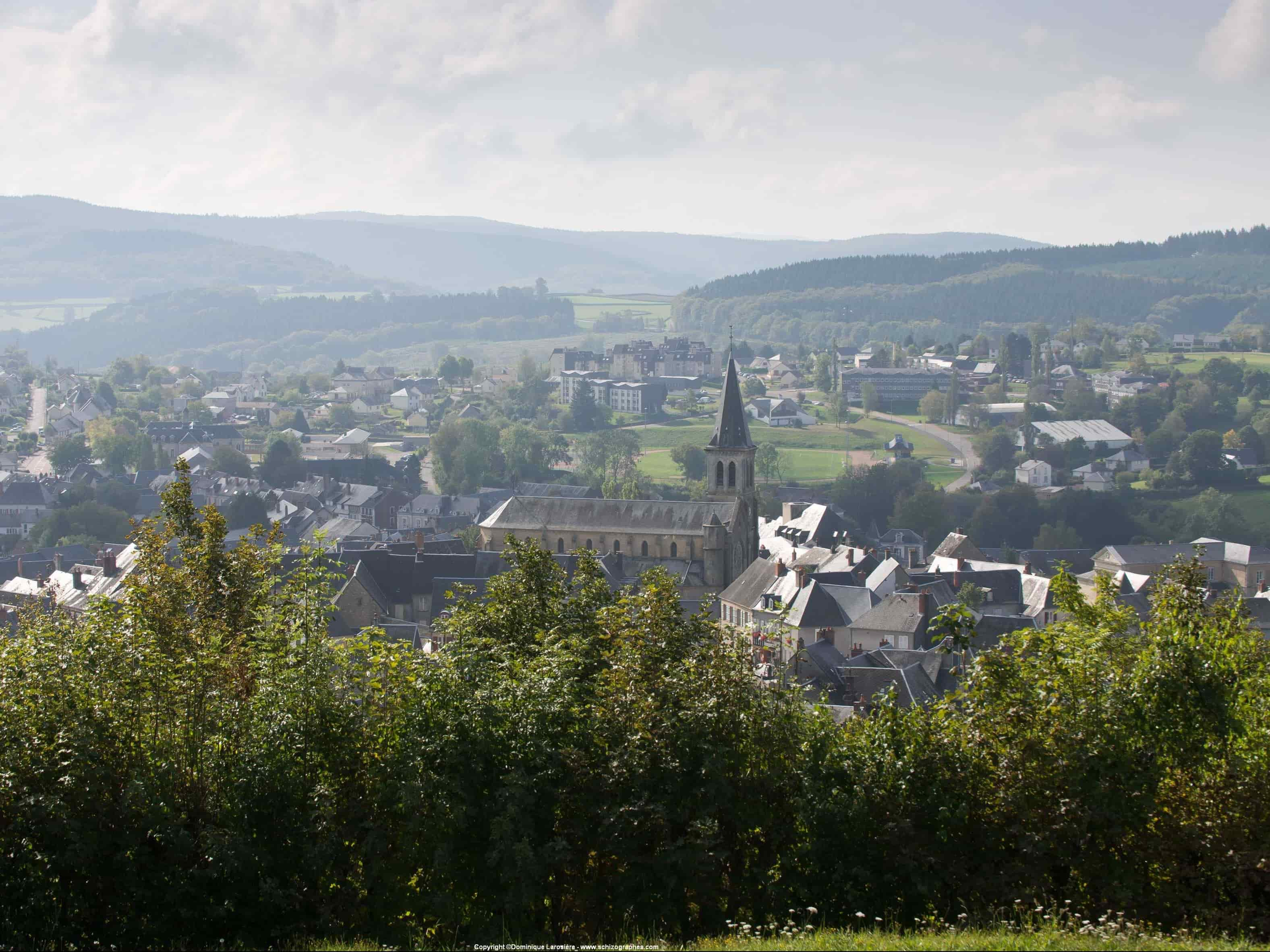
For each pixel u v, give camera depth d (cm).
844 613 14338
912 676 10588
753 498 19675
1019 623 12975
